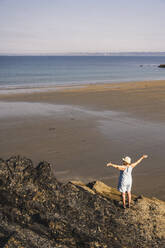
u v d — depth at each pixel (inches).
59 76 3321.9
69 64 7332.7
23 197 204.5
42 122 970.7
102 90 1835.6
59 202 214.8
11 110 1165.7
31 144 741.3
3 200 201.2
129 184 259.3
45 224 199.9
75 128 899.4
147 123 973.8
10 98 1489.9
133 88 1945.1
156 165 611.2
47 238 191.8
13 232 187.2
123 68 5374.0
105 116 1078.4
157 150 705.0
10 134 823.1
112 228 216.2
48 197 212.7
